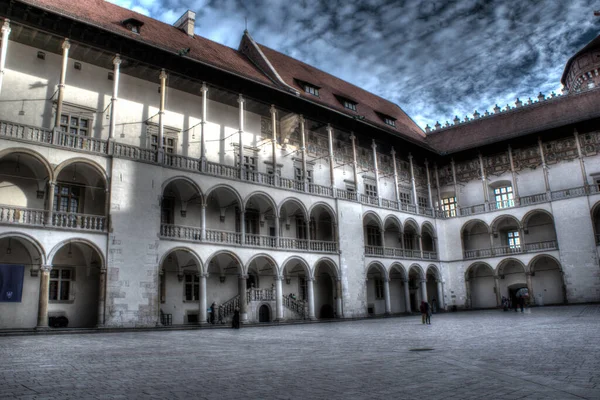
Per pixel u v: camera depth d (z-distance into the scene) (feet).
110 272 89.04
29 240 81.51
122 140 104.94
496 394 23.57
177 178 102.94
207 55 118.11
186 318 108.99
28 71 95.35
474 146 169.48
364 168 158.10
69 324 92.58
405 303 156.15
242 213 112.88
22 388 26.27
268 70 138.82
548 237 159.33
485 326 77.41
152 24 119.14
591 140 154.81
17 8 86.53
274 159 123.75
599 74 181.37
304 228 137.90
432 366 33.45
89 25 92.79
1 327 84.53
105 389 25.96
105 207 91.81
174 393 24.82
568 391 23.71
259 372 32.01
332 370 32.53
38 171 91.81
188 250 102.01
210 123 120.98
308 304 123.65
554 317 93.45
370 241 156.76
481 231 174.81
